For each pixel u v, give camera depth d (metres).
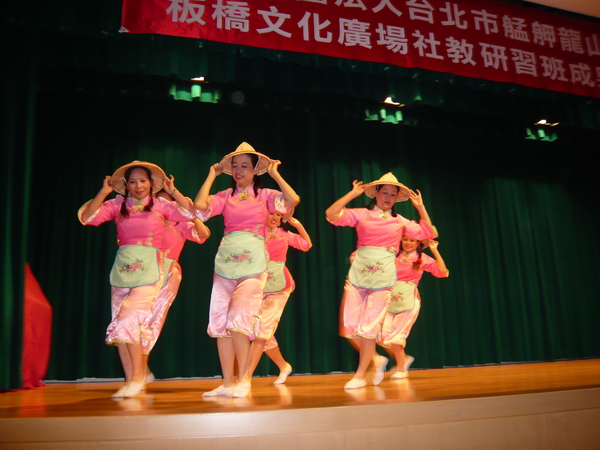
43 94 4.91
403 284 4.13
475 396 2.38
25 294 3.81
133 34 3.70
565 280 6.71
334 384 3.66
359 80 4.88
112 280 2.87
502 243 6.43
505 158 6.75
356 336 3.16
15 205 3.45
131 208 2.94
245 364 2.71
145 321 2.79
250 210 2.88
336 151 5.81
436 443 2.18
